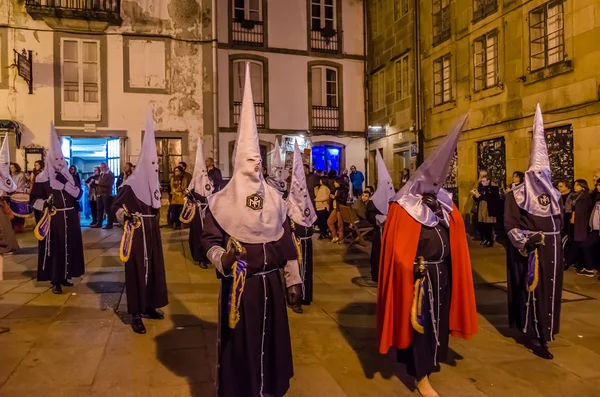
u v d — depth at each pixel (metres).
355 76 20.39
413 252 3.84
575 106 10.42
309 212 6.52
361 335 5.36
